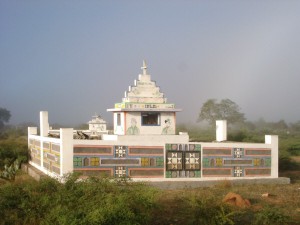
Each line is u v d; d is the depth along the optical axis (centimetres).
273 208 1684
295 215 1688
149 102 2511
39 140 2883
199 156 2427
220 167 2461
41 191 1440
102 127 3284
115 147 2286
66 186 1435
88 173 2228
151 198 1333
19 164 3262
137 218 1238
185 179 2395
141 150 2330
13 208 1343
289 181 2569
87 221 1173
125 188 1430
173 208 1736
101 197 1297
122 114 2498
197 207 1494
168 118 2531
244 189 2294
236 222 1560
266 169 2558
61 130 2205
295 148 5406
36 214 1315
